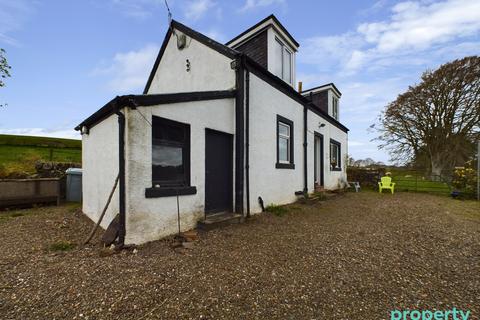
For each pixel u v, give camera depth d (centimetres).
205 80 711
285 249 389
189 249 377
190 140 487
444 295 260
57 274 285
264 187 688
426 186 1338
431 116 1709
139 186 390
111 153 452
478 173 1020
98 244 394
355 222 588
